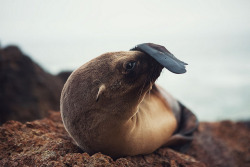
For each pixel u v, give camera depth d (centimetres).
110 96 406
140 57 412
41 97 1141
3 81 1113
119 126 409
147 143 476
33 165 400
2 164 414
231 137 900
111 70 413
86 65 431
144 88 422
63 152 431
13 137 480
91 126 411
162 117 557
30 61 1198
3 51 1176
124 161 413
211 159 755
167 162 482
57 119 636
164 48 419
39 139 478
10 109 1083
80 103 409
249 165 774
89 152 443
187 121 654
